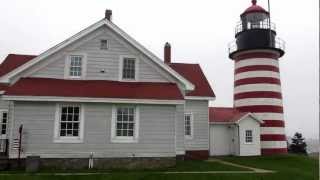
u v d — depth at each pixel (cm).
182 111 2164
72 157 1723
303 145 4288
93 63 1922
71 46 1908
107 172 1609
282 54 3106
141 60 1981
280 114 2953
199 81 2612
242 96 3011
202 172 1653
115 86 1877
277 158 2581
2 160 1658
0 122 2044
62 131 1738
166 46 2773
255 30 2983
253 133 2858
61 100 1711
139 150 1789
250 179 1556
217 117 2970
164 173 1576
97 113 1773
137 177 1495
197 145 2462
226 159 2525
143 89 1881
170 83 1994
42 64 1866
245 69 3020
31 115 1709
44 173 1546
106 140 1764
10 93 1670
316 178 1667
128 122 1806
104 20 1931
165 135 1825
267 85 2933
